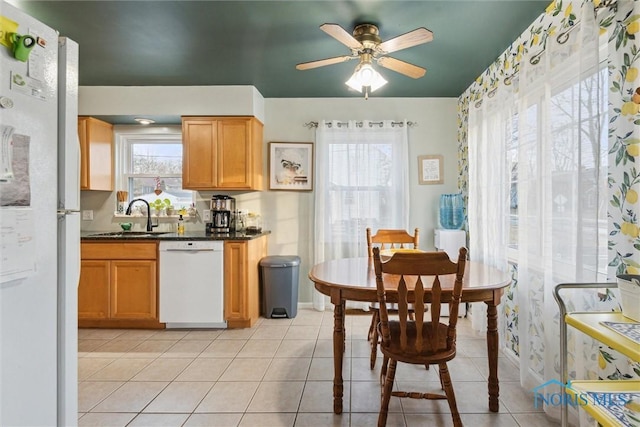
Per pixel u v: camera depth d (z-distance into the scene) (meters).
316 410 1.85
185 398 1.98
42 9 2.03
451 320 1.59
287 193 3.76
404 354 1.60
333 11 2.04
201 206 3.71
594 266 1.54
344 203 3.66
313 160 3.75
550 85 1.86
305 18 2.12
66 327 1.26
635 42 1.36
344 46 2.51
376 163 3.66
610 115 1.48
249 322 3.14
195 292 3.06
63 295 1.25
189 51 2.59
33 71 1.09
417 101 3.71
